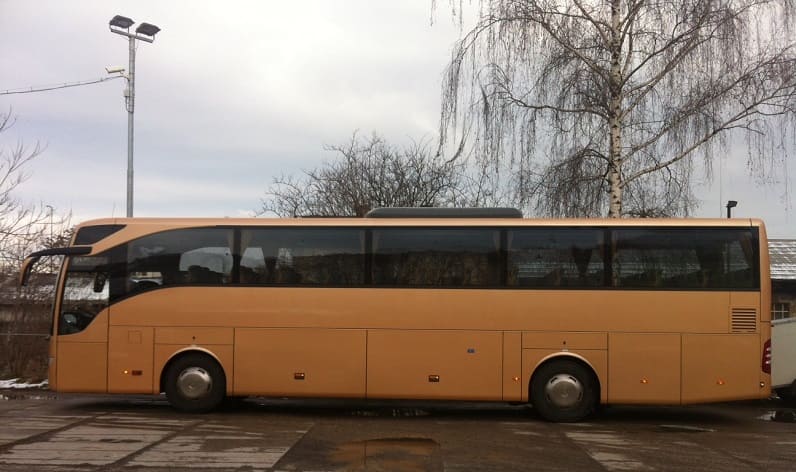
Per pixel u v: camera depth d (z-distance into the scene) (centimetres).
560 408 932
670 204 1289
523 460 704
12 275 1437
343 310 957
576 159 1253
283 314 962
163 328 973
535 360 933
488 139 1288
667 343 920
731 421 1005
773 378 1105
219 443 770
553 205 1267
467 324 943
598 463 696
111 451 722
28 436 805
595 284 934
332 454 721
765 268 923
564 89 1235
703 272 927
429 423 938
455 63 1305
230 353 965
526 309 938
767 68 1189
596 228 945
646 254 935
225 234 984
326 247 972
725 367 913
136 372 971
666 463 700
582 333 930
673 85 1221
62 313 990
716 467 684
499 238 952
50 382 981
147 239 991
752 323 914
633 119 1276
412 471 650
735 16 1176
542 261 945
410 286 954
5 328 1423
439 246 959
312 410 1057
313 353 956
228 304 970
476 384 938
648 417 1031
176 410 1021
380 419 970
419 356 945
